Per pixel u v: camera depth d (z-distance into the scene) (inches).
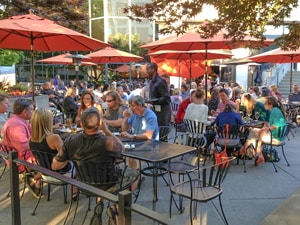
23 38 228.4
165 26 148.6
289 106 386.9
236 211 141.9
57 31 189.3
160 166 153.3
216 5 123.7
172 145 148.6
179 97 349.4
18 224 104.7
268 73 791.1
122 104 211.6
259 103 263.1
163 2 132.6
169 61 457.1
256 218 135.1
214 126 225.9
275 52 352.5
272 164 215.3
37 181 147.3
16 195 103.7
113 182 118.8
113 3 756.6
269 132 214.8
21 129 156.2
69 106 293.0
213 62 689.0
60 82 603.8
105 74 744.3
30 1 497.7
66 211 142.2
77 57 369.7
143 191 165.5
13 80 674.8
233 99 321.7
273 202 151.9
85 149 113.0
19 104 159.9
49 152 136.9
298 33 124.6
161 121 214.4
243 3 120.6
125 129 181.8
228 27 134.2
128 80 788.0
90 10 773.3
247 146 213.9
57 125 205.2
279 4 121.7
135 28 770.8
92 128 111.9
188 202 151.9
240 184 176.4
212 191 123.9
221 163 123.2
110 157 115.1
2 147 157.2
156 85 214.1
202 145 188.1
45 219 134.9
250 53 671.1
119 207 68.4
